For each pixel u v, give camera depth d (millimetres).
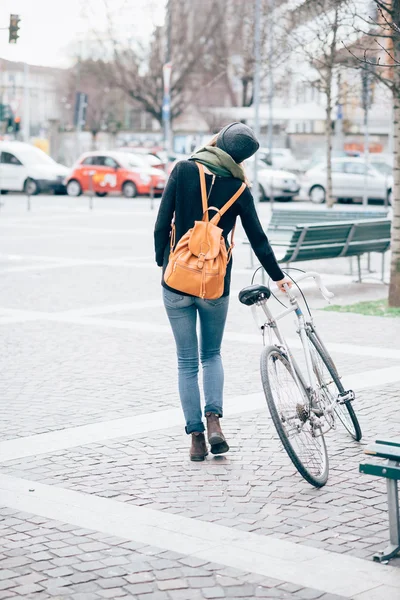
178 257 6832
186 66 64125
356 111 53781
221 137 6973
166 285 7027
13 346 11453
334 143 54594
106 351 11172
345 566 5160
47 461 7090
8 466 6973
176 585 4910
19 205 39781
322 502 6215
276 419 6277
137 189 45938
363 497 6324
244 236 26719
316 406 6781
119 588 4875
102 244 24234
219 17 61031
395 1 11906
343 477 6754
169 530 5684
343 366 10289
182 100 65438
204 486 6523
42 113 110875
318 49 23516
